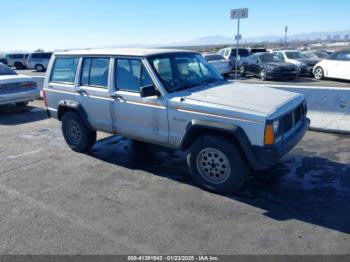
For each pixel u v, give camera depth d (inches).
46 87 243.9
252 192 165.6
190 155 170.1
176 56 197.3
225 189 161.8
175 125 171.2
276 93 182.7
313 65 700.0
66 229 134.9
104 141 259.6
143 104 182.9
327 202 152.9
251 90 184.9
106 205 154.9
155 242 124.9
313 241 123.1
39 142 264.2
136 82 187.0
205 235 128.6
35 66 1256.2
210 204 153.9
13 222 141.3
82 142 229.8
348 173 183.8
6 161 219.6
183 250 119.7
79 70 218.1
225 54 863.7
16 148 248.7
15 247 123.6
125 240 126.5
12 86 376.2
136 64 185.2
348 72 592.7
